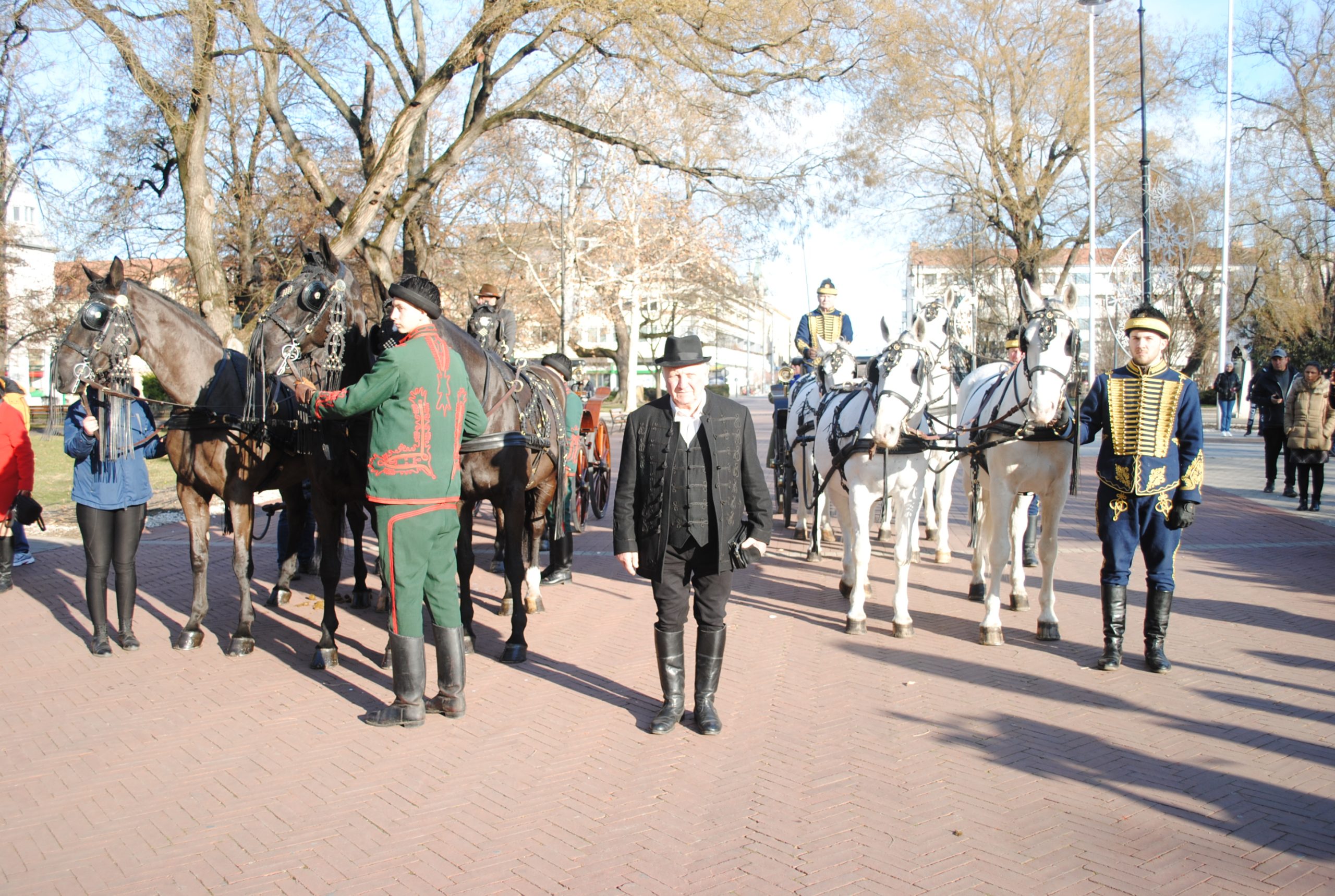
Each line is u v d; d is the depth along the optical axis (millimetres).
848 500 7508
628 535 5160
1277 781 4496
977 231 30359
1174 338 31094
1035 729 5203
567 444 7734
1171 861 3754
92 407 6527
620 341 38688
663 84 13914
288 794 4449
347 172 24188
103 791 4500
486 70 13359
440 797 4402
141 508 6969
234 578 9570
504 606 7988
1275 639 6918
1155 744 4965
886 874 3662
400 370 5098
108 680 6188
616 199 31344
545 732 5238
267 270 26406
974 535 8391
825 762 4777
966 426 7289
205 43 12406
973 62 28188
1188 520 6098
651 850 3879
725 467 5062
